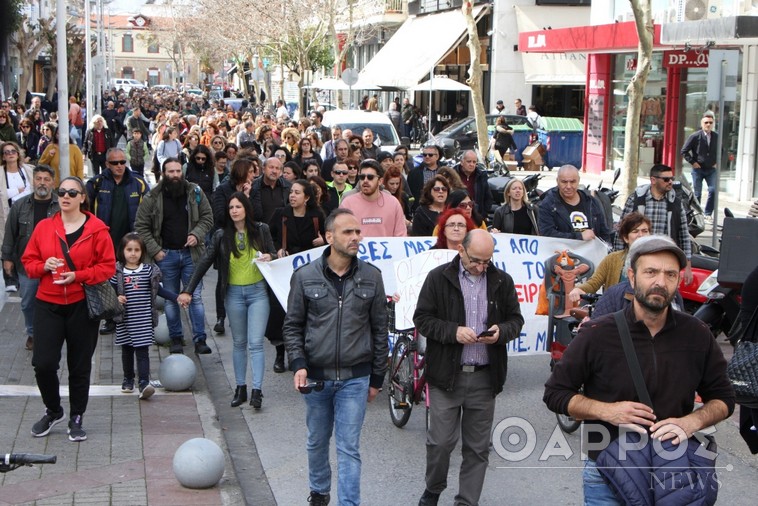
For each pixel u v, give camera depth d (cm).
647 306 412
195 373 928
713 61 1546
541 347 991
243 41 5419
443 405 611
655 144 2858
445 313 608
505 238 997
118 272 876
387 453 765
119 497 640
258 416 865
